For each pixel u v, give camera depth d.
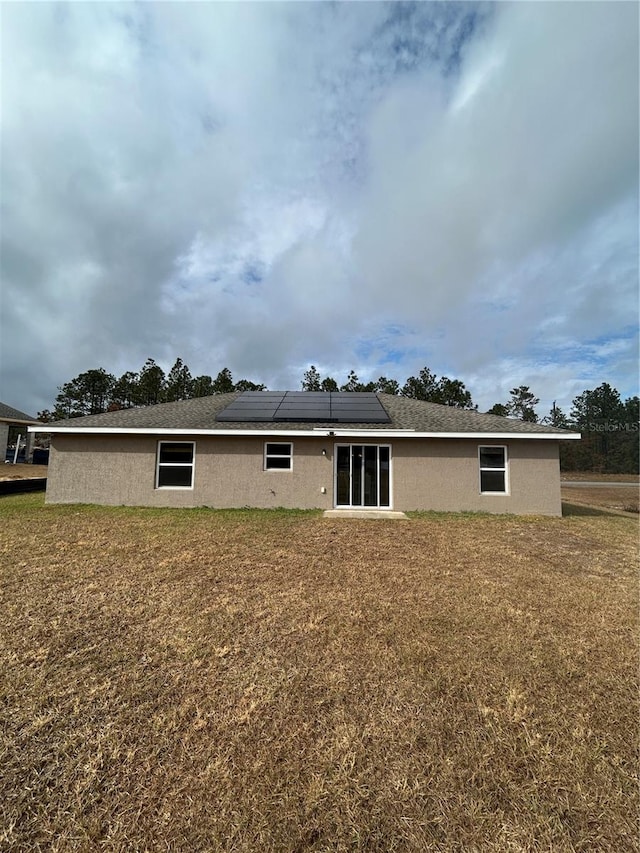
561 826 2.01
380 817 2.06
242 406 14.69
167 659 3.53
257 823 2.02
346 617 4.41
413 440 12.14
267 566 6.19
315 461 12.19
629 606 4.86
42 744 2.54
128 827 2.01
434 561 6.62
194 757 2.44
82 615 4.36
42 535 7.89
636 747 2.55
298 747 2.53
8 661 3.46
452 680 3.25
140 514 10.55
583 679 3.30
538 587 5.48
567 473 45.69
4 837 1.95
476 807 2.11
